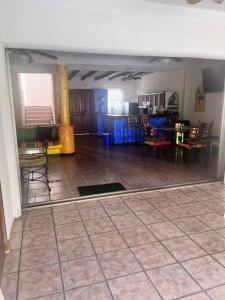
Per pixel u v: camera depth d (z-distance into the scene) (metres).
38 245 2.39
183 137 6.61
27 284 1.90
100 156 6.26
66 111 6.23
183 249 2.30
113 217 2.93
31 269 2.06
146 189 3.77
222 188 3.83
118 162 5.60
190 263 2.11
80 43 2.87
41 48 2.81
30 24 2.63
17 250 2.32
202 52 3.40
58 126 6.47
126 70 7.16
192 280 1.92
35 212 3.10
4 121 2.70
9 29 2.57
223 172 4.10
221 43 3.47
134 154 6.46
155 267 2.07
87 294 1.80
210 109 6.88
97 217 2.94
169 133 7.52
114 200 3.43
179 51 3.30
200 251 2.27
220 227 2.68
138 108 9.18
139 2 2.91
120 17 2.96
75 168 5.12
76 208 3.19
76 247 2.35
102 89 10.75
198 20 3.28
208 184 4.01
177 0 2.91
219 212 3.03
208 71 6.62
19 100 8.17
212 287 1.85
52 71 7.54
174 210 3.10
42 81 11.12
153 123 7.74
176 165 5.27
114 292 1.81
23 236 2.55
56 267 2.08
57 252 2.28
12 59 5.06
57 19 2.73
